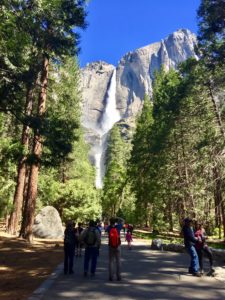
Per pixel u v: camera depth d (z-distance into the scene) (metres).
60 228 30.16
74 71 44.38
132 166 54.16
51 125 16.86
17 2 13.36
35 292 8.87
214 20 23.91
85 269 11.55
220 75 28.91
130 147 119.31
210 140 30.02
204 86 31.53
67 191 48.59
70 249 12.10
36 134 16.66
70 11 20.31
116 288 9.51
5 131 23.92
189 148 36.94
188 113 34.88
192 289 9.53
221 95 29.70
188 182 35.28
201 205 34.88
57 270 12.84
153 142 44.88
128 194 78.88
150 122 53.88
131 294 8.78
